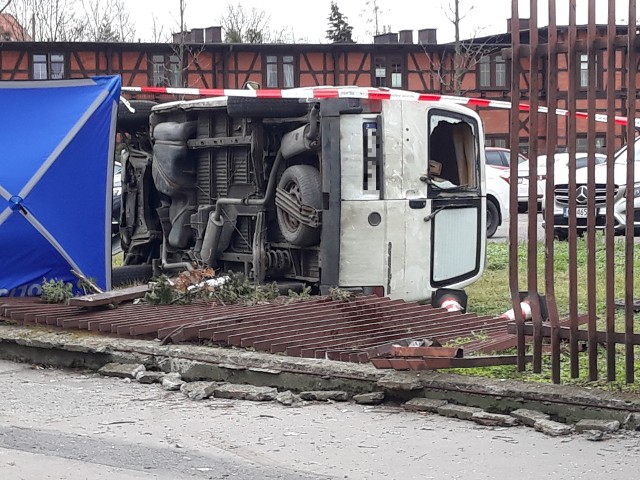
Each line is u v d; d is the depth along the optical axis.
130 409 6.92
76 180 10.57
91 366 8.27
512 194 6.60
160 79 47.84
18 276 10.34
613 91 6.16
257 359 7.40
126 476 5.42
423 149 10.70
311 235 10.50
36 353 8.59
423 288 10.74
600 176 17.14
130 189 13.38
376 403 6.83
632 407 6.02
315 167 10.77
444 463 5.57
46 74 47.09
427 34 50.81
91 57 47.19
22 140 10.44
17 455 5.83
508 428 6.20
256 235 11.02
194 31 50.66
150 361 7.96
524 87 36.34
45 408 6.98
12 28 50.47
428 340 7.45
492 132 49.72
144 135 13.15
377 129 10.41
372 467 5.55
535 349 6.63
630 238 6.24
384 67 49.69
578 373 6.61
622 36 6.07
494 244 17.08
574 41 6.23
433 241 10.80
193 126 12.00
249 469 5.54
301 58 49.31
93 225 10.67
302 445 5.97
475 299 11.66
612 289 6.32
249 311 8.98
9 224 10.23
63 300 9.95
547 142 6.41
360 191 10.35
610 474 5.30
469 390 6.54
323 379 7.10
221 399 7.18
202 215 11.80
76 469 5.55
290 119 10.77
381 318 8.76
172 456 5.79
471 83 49.03
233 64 48.78
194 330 8.14
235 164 11.55
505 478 5.31
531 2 6.40
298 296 9.92
